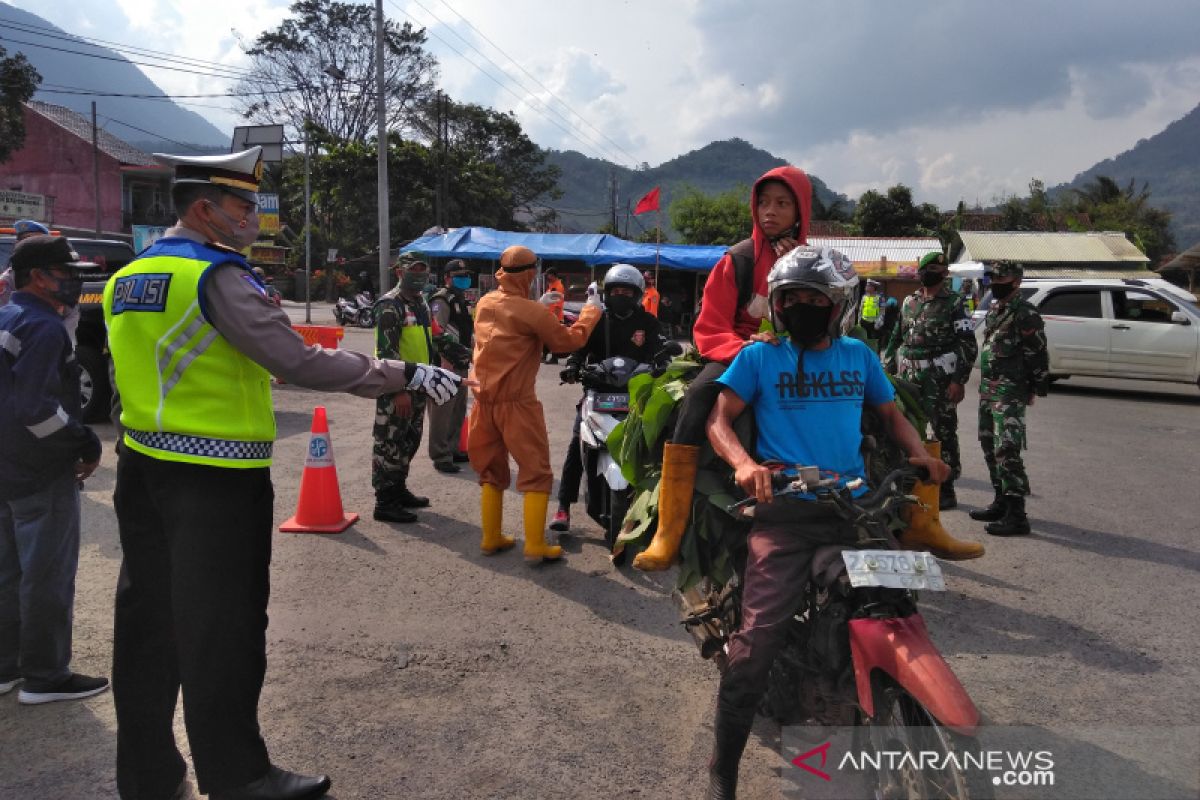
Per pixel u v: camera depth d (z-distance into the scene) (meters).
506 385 5.27
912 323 6.58
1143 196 57.44
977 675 3.93
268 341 2.60
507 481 5.59
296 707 3.57
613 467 5.33
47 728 3.37
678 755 3.25
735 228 52.09
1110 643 4.31
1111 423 11.47
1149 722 3.50
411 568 5.30
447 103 45.03
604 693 3.74
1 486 3.33
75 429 3.42
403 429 6.18
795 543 2.71
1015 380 6.13
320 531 5.91
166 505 2.64
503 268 5.36
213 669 2.65
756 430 2.96
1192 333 13.91
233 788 2.73
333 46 48.53
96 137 40.47
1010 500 6.16
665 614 4.65
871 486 2.90
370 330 24.81
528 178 56.22
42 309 3.42
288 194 47.09
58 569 3.50
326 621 4.46
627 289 5.91
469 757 3.21
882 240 38.47
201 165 2.72
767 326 3.19
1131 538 6.13
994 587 5.11
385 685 3.78
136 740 2.82
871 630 2.40
